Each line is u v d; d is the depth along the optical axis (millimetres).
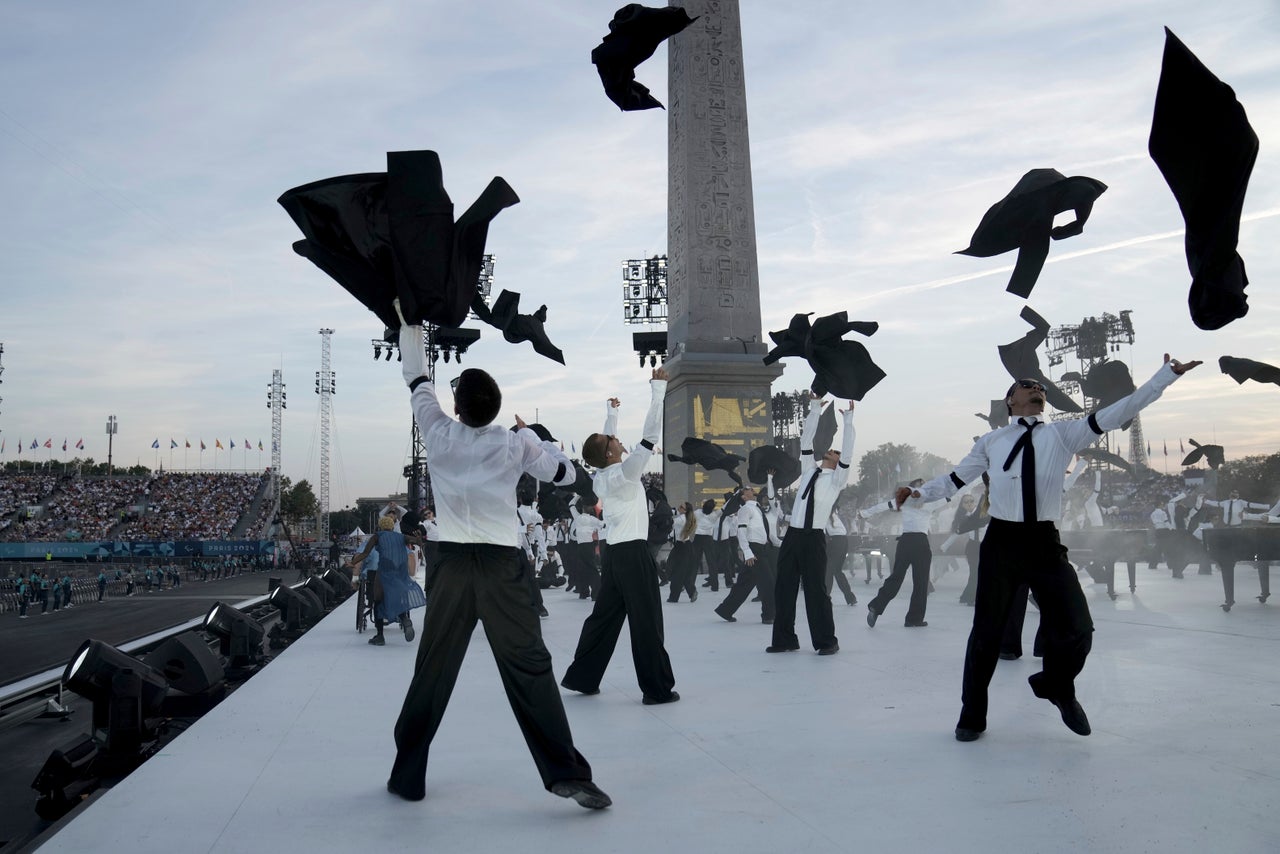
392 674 8141
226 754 4910
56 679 9289
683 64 26109
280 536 96250
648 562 6402
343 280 4434
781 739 4996
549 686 3875
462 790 4156
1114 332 32469
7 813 6117
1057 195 5125
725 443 25453
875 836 3342
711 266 25875
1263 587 12750
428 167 4219
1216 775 4039
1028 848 3168
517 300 5098
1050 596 4754
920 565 10641
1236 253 4098
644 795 3990
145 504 92000
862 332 8078
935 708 5766
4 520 84312
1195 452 13961
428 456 4133
